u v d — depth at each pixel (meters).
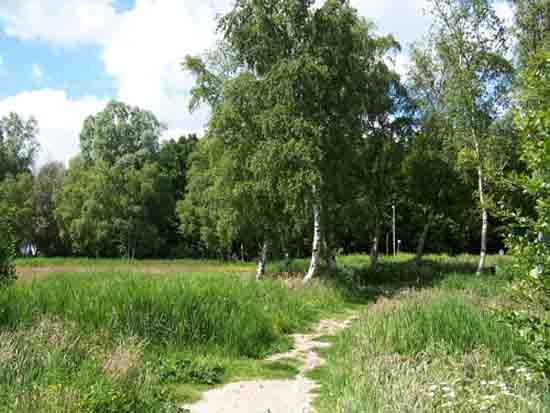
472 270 26.95
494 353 7.91
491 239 51.81
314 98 20.70
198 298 10.58
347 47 21.64
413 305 10.98
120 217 53.75
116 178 54.31
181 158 65.56
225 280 13.75
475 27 22.89
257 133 21.33
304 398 7.42
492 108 22.92
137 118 63.06
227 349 9.83
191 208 52.19
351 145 22.22
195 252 59.12
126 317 9.70
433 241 52.69
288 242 29.05
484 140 22.41
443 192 29.02
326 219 25.84
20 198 53.69
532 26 23.08
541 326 4.96
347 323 13.94
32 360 6.91
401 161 28.84
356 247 54.28
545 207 4.78
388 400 5.75
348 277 22.58
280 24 21.08
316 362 9.73
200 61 24.95
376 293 19.92
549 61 5.21
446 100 23.78
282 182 20.16
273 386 8.02
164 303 10.15
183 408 6.82
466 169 24.41
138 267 38.31
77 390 5.69
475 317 9.13
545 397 5.54
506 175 5.50
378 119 27.31
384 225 51.31
